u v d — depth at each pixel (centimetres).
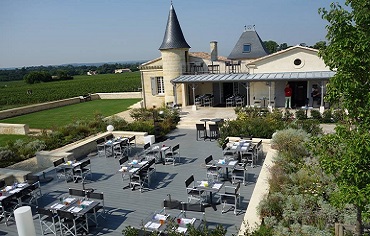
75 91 5875
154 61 2997
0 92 6388
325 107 2242
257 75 2442
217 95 2908
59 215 780
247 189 1023
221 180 1107
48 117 3011
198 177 1162
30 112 3428
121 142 1478
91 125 2139
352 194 418
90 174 1270
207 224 817
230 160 1133
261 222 716
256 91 2538
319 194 759
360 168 425
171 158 1356
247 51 3425
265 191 875
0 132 2358
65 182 1204
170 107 2541
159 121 1998
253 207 796
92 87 6475
